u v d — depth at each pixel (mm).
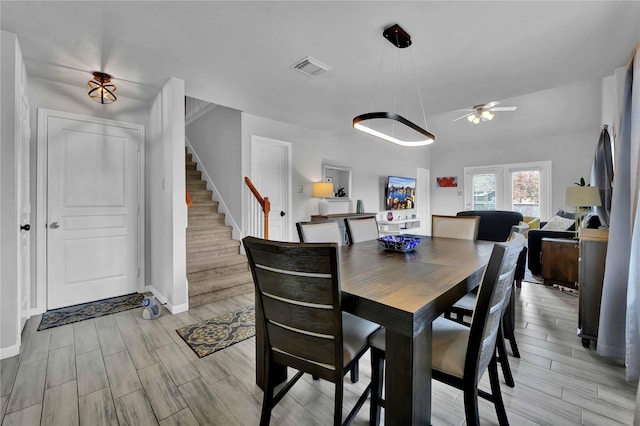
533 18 1896
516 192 6914
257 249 1213
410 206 7363
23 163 2512
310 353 1207
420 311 1038
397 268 1647
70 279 3027
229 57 2441
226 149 4480
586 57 2400
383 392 1613
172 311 2854
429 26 1994
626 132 1922
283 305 1231
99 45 2246
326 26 2014
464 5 1780
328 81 2928
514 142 6891
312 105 3676
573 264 3504
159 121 3166
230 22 1969
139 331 2484
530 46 2238
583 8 1791
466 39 2146
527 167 6711
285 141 4629
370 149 6281
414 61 2498
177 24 1988
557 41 2164
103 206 3227
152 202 3418
